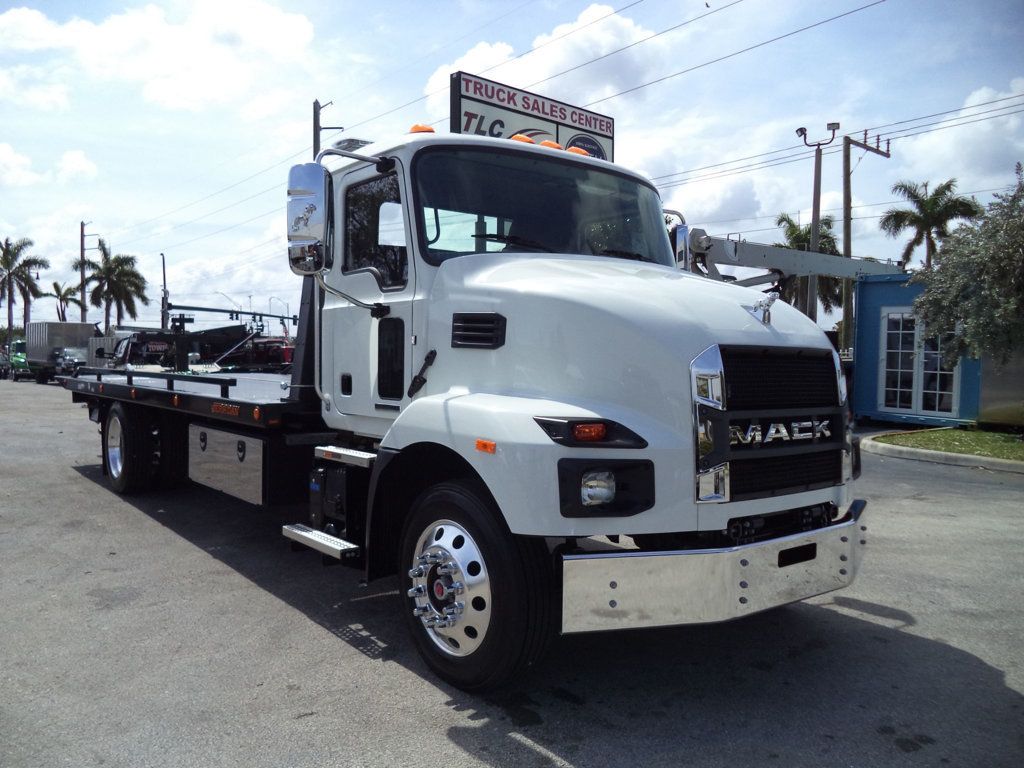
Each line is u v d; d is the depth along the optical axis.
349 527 4.47
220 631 4.45
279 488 5.42
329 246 4.26
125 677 3.83
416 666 4.00
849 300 27.58
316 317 5.12
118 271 62.41
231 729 3.33
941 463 11.25
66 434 13.50
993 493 8.83
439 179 4.35
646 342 3.42
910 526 7.14
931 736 3.31
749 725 3.40
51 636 4.35
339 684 3.78
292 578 5.46
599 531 3.24
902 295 15.70
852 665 4.05
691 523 3.32
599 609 3.27
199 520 7.12
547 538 3.66
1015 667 4.02
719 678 3.88
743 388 3.49
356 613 4.78
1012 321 12.27
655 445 3.30
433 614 3.76
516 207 4.55
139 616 4.68
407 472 4.17
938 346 15.17
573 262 4.30
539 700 3.63
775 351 3.62
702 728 3.37
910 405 15.69
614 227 4.89
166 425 7.70
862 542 3.92
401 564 4.01
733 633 4.50
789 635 4.46
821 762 3.10
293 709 3.52
